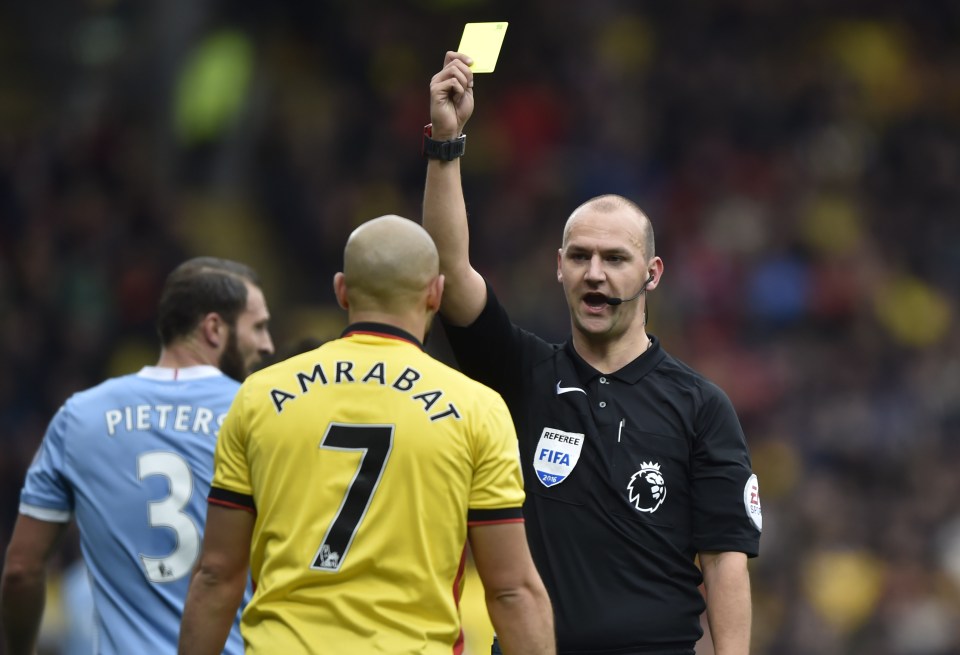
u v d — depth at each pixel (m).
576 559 16.08
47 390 51.19
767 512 47.44
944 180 65.75
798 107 66.31
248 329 19.09
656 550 16.11
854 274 59.69
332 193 62.34
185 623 14.83
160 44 62.25
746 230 60.88
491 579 14.50
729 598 15.85
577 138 64.88
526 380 16.80
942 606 45.06
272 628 14.05
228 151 62.06
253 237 60.78
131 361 52.84
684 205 62.72
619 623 15.86
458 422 14.41
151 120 61.75
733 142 64.88
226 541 14.73
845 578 45.56
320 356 14.77
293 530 14.16
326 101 65.31
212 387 18.56
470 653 23.77
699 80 66.44
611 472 16.22
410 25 68.62
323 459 14.28
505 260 59.78
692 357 56.59
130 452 18.09
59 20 65.44
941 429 53.41
